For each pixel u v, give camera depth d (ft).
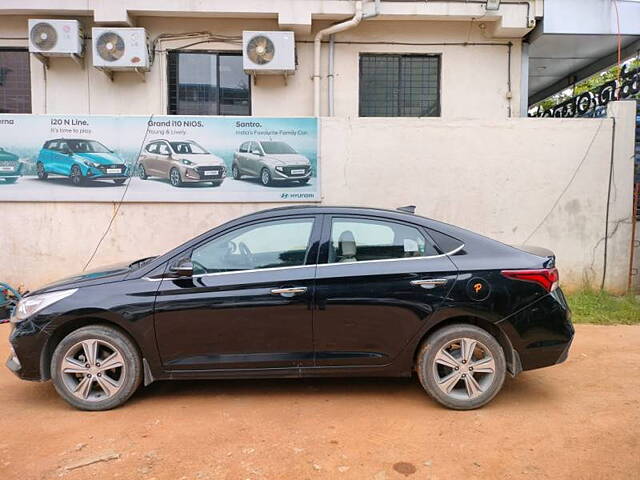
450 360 13.17
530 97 47.60
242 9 28.81
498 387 13.15
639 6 30.07
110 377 13.48
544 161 27.12
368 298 13.16
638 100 28.09
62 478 10.07
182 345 13.16
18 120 25.90
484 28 30.99
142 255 26.58
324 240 13.67
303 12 28.91
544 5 29.66
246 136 26.53
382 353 13.35
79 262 26.48
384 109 31.73
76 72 29.99
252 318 13.14
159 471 10.31
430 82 31.76
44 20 27.96
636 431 12.12
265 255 13.64
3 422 12.64
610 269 27.32
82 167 26.16
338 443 11.48
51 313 13.03
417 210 27.09
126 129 26.18
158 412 13.17
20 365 13.23
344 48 30.86
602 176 27.17
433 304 13.10
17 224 26.25
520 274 13.20
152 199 26.37
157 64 30.35
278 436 11.81
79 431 12.09
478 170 27.07
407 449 11.23
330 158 26.84
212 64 31.07
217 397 14.19
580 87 55.77
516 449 11.25
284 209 14.24
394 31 30.91
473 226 27.22
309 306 13.15
